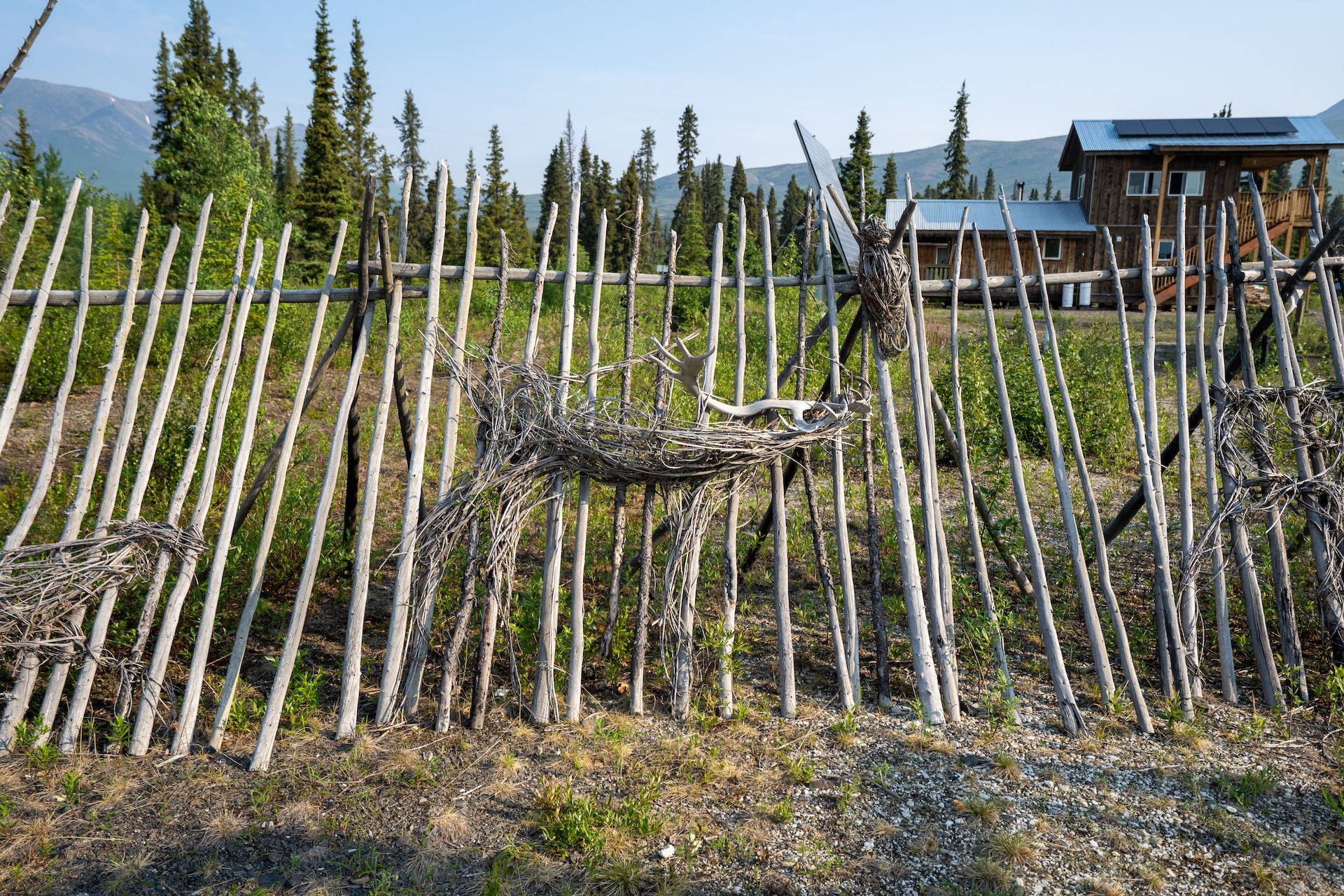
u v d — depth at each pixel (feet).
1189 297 71.82
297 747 13.20
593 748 13.30
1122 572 20.34
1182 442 16.63
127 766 12.59
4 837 10.88
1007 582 19.76
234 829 11.19
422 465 15.02
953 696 14.69
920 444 16.20
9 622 12.37
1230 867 10.76
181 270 42.32
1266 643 15.35
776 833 11.32
